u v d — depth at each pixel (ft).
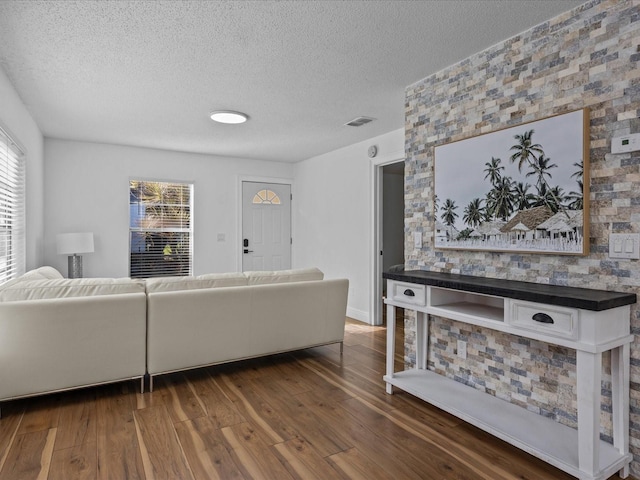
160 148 17.89
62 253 14.90
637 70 6.05
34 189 13.51
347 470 6.21
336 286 11.96
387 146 15.16
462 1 6.68
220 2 6.66
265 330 10.80
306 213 20.56
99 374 8.76
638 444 6.03
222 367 11.02
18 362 8.01
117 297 8.85
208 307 9.88
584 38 6.71
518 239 7.61
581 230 6.62
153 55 8.58
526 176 7.47
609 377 6.37
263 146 17.49
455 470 6.23
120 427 7.52
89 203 16.78
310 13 7.03
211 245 19.52
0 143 9.66
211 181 19.49
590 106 6.62
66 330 8.37
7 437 7.14
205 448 6.81
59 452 6.66
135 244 18.02
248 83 10.20
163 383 9.81
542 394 7.41
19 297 8.27
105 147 17.07
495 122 8.19
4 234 10.19
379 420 7.88
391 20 7.28
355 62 8.98
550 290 6.37
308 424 7.68
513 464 6.40
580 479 5.61
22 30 7.46
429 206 9.75
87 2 6.58
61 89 10.52
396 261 25.50
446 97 9.30
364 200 16.35
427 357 9.91
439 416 8.06
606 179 6.39
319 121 13.58
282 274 11.40
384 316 18.04
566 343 5.76
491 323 6.89
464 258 8.83
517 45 7.77
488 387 8.39
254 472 6.14
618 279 6.25
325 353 12.34
